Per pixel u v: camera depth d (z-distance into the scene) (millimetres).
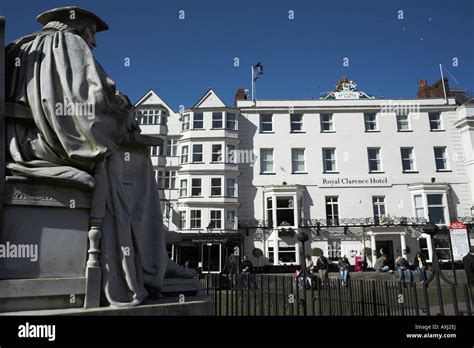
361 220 28828
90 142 3498
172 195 30375
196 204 29094
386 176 30141
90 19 4336
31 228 3281
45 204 3336
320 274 15438
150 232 4309
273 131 31250
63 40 3783
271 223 28766
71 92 3514
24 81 3676
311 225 28719
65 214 3441
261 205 29750
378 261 22016
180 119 33031
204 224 28844
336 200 29891
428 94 34250
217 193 29375
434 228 6188
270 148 30938
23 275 3184
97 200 3547
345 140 30984
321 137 31094
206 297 4543
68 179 3377
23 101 3586
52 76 3582
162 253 4285
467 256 8180
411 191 29688
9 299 3031
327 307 7922
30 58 3744
